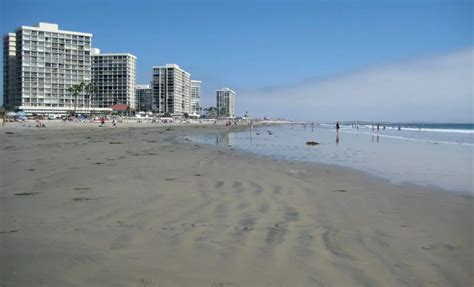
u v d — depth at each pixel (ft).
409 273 16.05
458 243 20.06
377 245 19.61
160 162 57.26
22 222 22.80
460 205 29.55
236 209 27.35
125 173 44.37
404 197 32.76
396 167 55.62
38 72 469.16
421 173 49.08
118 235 20.58
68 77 490.49
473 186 38.96
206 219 24.39
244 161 61.67
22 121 281.13
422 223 24.13
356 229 22.61
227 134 195.62
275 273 15.78
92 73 603.26
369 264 16.96
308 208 28.09
